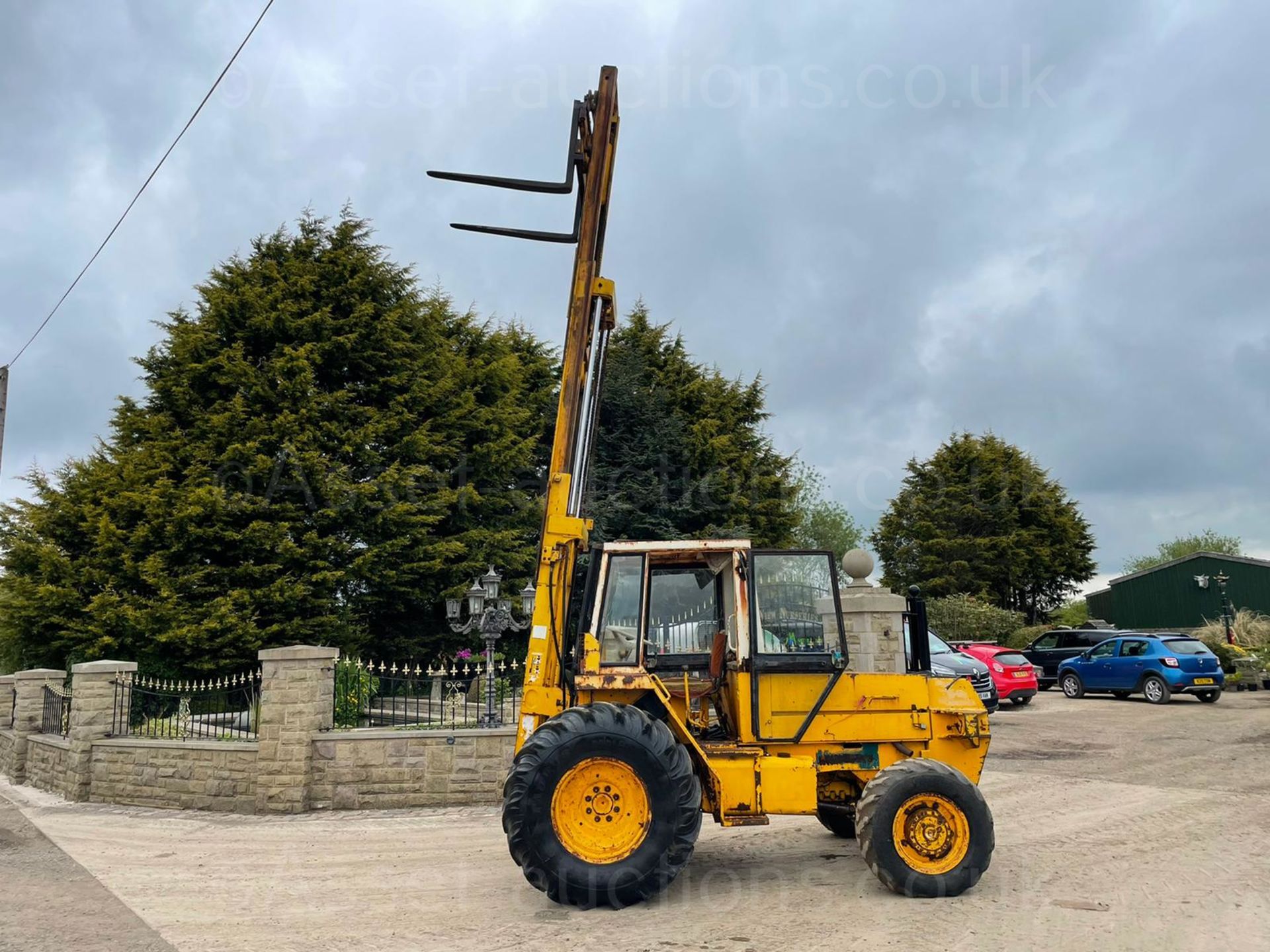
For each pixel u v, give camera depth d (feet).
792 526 98.94
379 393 73.72
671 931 17.70
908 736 22.00
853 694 22.13
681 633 22.65
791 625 22.17
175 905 20.65
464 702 36.94
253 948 17.29
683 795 19.67
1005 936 16.92
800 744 21.80
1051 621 143.02
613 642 22.08
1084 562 143.64
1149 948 16.21
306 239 75.92
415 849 26.37
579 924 18.35
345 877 23.18
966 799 19.79
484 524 79.46
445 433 76.38
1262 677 74.84
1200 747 42.29
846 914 18.56
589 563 22.86
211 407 67.21
